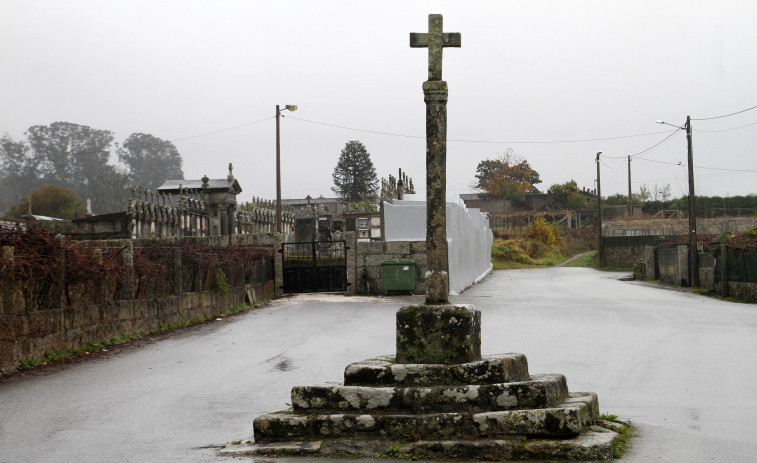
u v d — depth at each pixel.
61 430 8.70
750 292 30.78
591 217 92.69
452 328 7.96
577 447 6.81
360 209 50.59
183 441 8.11
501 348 15.78
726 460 6.99
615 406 9.91
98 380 12.33
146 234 31.50
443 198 8.43
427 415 7.35
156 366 13.84
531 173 115.25
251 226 44.22
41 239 14.04
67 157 115.06
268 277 31.20
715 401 10.25
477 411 7.37
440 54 8.57
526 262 73.75
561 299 30.14
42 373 12.97
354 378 7.89
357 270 31.58
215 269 23.70
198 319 21.75
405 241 31.52
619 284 43.34
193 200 36.72
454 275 34.03
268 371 13.22
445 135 8.52
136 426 8.92
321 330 19.53
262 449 7.36
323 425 7.51
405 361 8.03
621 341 16.92
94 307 16.02
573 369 13.03
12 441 8.16
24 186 111.88
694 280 39.41
